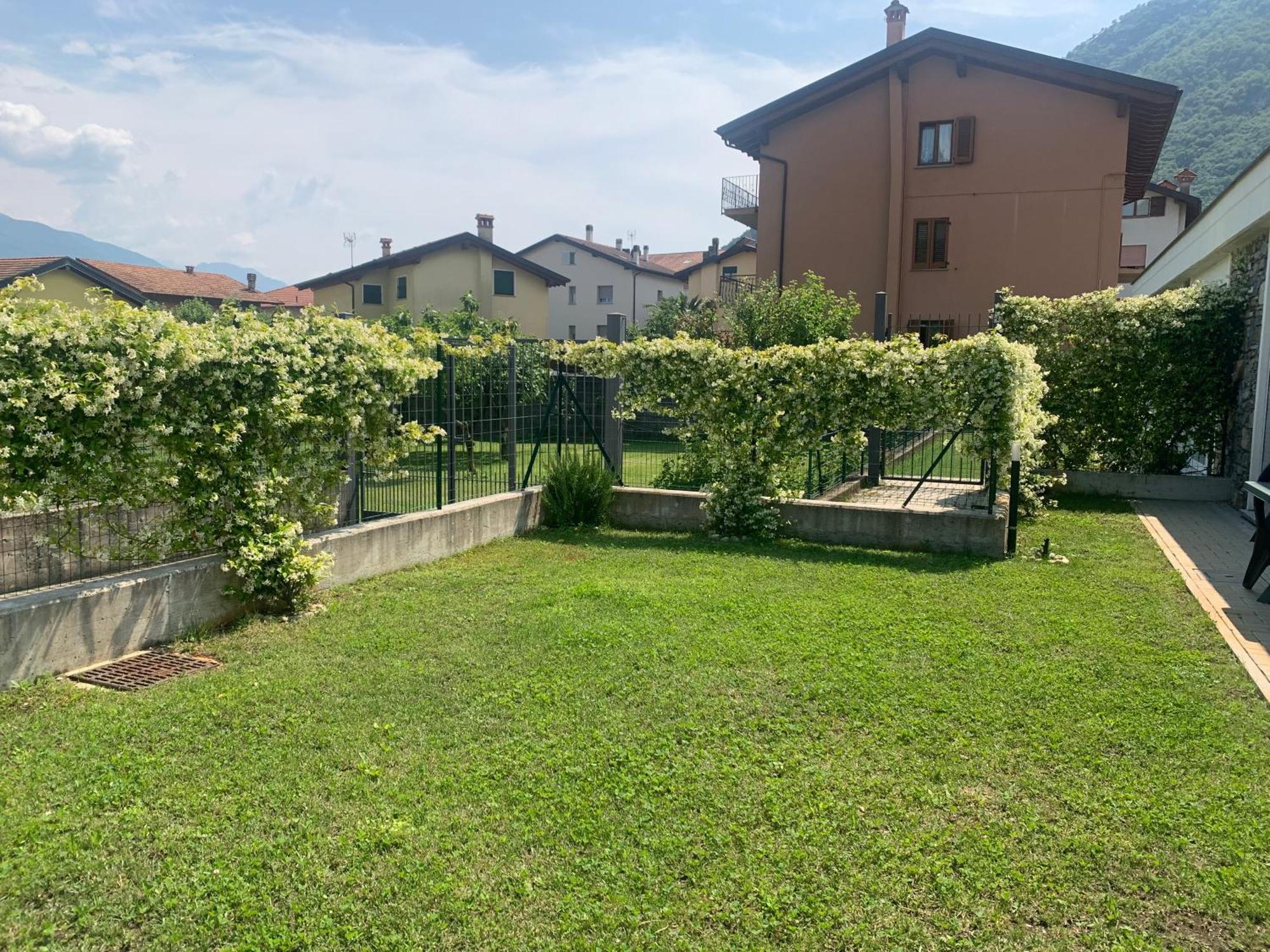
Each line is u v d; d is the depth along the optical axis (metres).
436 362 8.16
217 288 43.94
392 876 3.09
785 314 20.67
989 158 23.89
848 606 6.54
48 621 5.03
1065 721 4.43
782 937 2.81
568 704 4.59
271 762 3.92
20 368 4.87
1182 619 6.28
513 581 7.43
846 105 25.36
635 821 3.44
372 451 7.63
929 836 3.36
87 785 3.71
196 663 5.34
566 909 2.93
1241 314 12.35
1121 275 34.66
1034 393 10.34
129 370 5.29
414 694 4.74
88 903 2.93
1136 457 13.12
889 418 9.45
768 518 9.66
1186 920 2.91
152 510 6.92
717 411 10.04
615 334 12.00
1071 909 2.96
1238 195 11.54
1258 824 3.46
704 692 4.76
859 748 4.11
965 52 23.47
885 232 25.25
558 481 10.48
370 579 7.48
